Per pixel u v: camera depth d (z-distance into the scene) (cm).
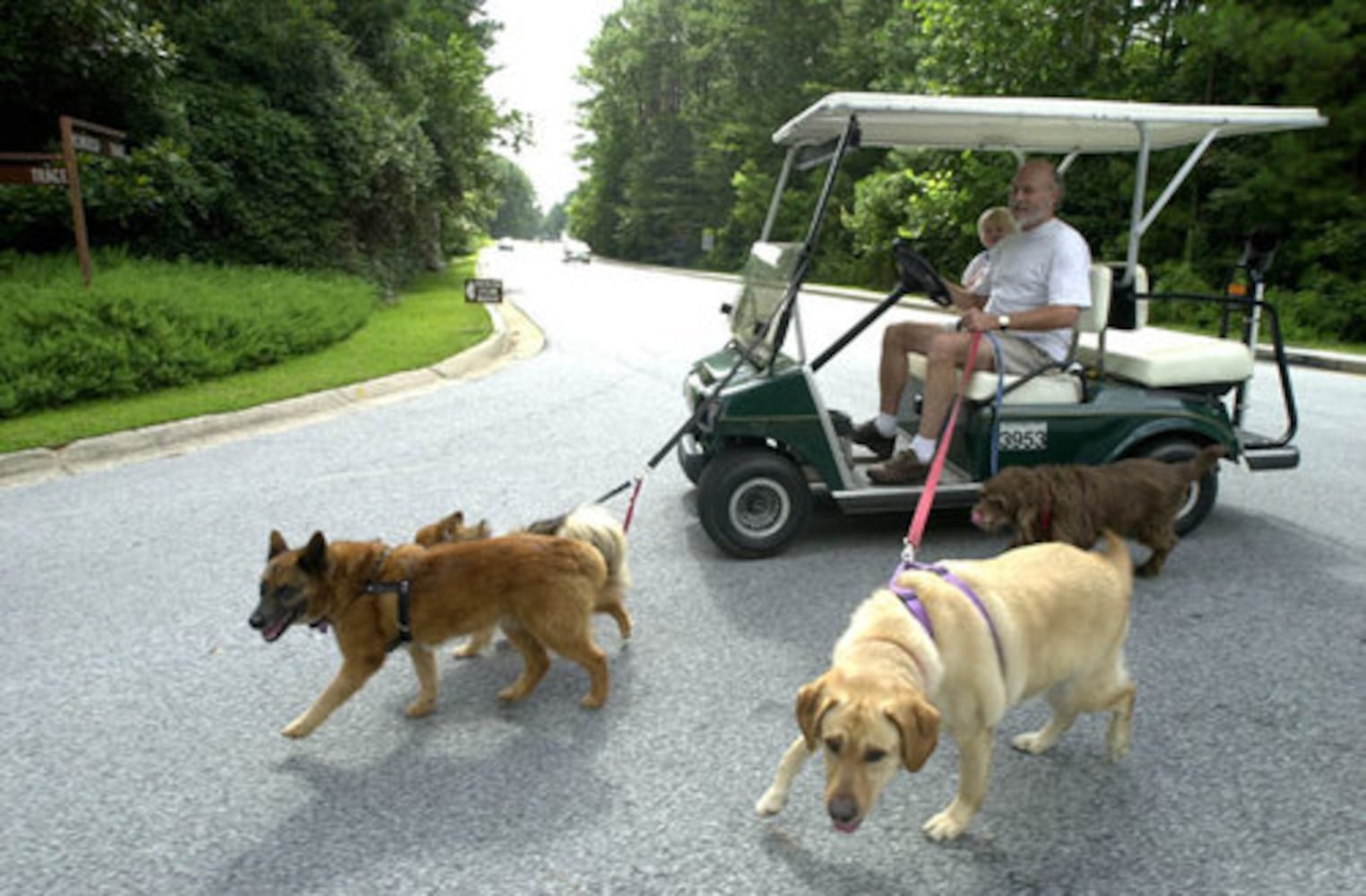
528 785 308
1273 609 434
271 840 281
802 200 1950
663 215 5950
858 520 579
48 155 1042
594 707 360
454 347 1278
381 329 1481
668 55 6394
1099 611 297
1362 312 1423
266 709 361
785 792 285
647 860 269
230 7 1698
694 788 305
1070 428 498
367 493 641
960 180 2059
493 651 420
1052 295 496
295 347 1173
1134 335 606
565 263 5338
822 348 1350
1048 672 288
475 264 4481
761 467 491
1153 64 1994
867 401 924
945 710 273
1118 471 451
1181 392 527
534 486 654
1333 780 301
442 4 3141
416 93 2364
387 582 340
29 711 358
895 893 254
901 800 298
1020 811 291
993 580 286
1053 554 306
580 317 1898
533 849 274
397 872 265
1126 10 1995
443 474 685
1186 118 482
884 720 233
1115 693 307
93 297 982
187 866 269
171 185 1443
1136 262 526
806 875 262
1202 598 449
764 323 527
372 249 2078
